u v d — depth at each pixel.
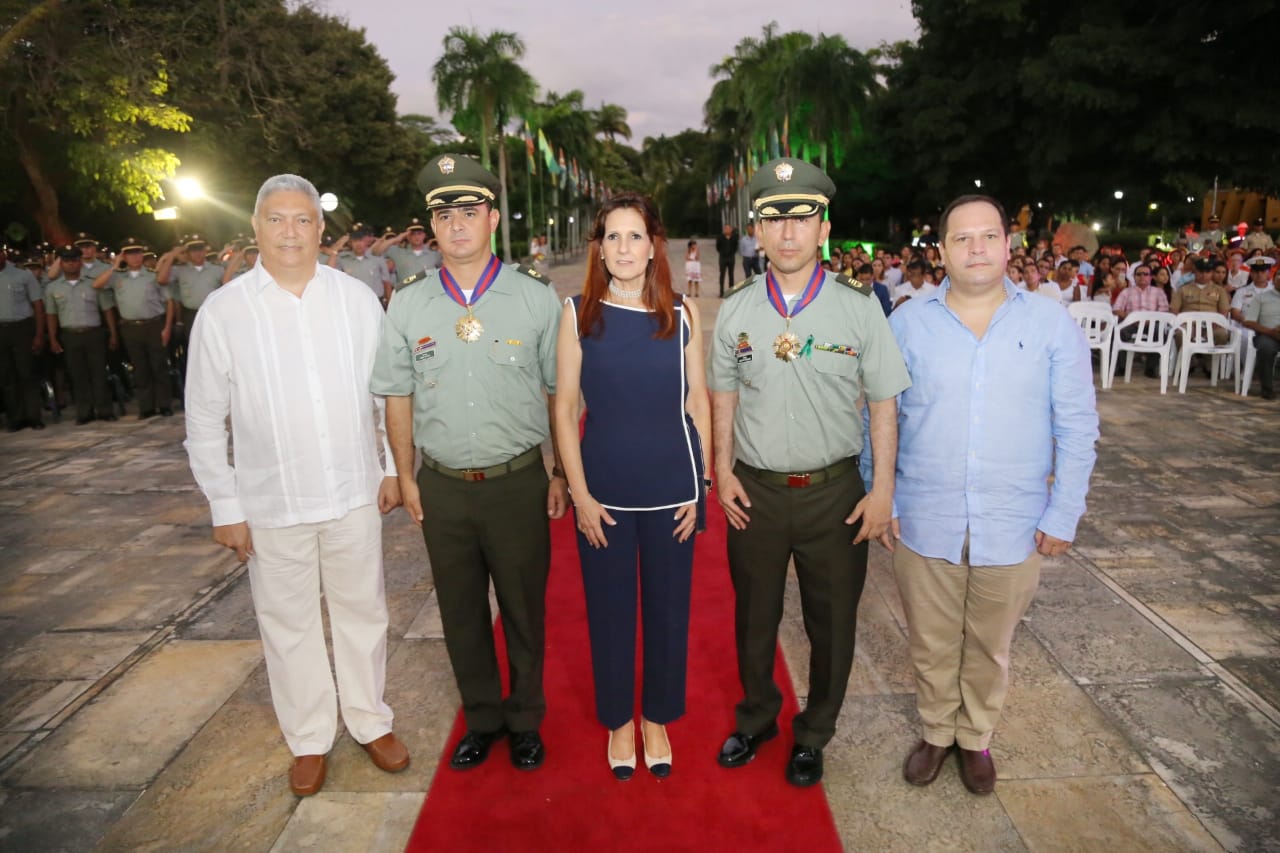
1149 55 17.61
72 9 13.45
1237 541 4.65
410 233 11.06
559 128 38.16
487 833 2.50
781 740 2.94
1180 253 11.62
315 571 2.71
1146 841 2.44
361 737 2.84
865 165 38.25
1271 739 2.89
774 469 2.53
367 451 2.72
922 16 24.12
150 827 2.59
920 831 2.50
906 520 2.59
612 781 2.73
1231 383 9.01
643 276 2.48
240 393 2.53
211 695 3.33
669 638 2.67
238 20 16.92
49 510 5.66
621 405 2.51
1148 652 3.47
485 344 2.57
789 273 2.47
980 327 2.46
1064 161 20.11
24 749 3.00
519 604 2.75
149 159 14.57
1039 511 2.50
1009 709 3.09
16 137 15.75
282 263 2.48
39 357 8.22
